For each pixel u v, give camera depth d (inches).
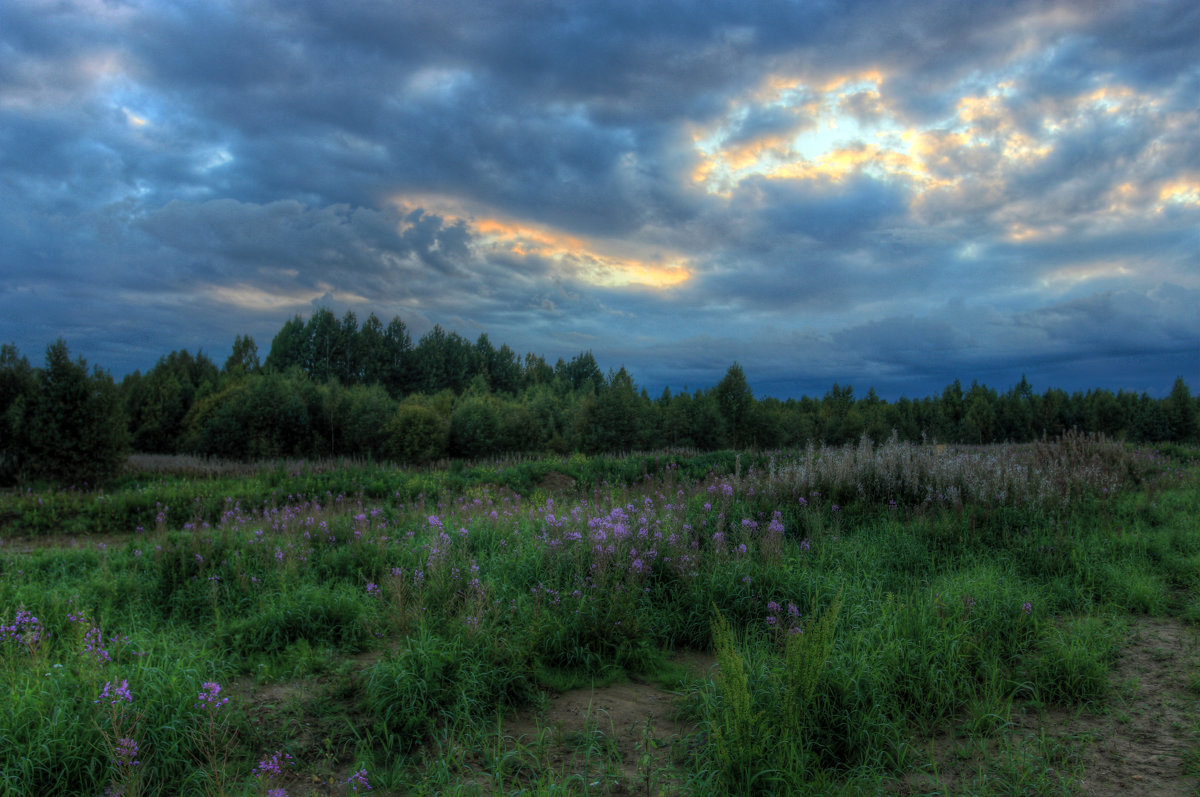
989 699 176.1
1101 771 143.9
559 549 275.6
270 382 1231.5
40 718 142.5
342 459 1022.4
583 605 220.8
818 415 1861.5
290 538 344.8
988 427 1952.5
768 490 398.0
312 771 146.7
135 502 560.4
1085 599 259.3
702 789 134.8
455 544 316.5
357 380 2765.7
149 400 1400.1
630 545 271.1
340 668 198.5
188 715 152.5
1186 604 257.3
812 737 153.9
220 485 655.8
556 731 166.1
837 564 291.0
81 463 698.8
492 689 182.9
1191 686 184.2
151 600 268.7
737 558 269.1
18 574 301.6
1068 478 424.5
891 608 225.1
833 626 172.4
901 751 150.2
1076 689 184.2
